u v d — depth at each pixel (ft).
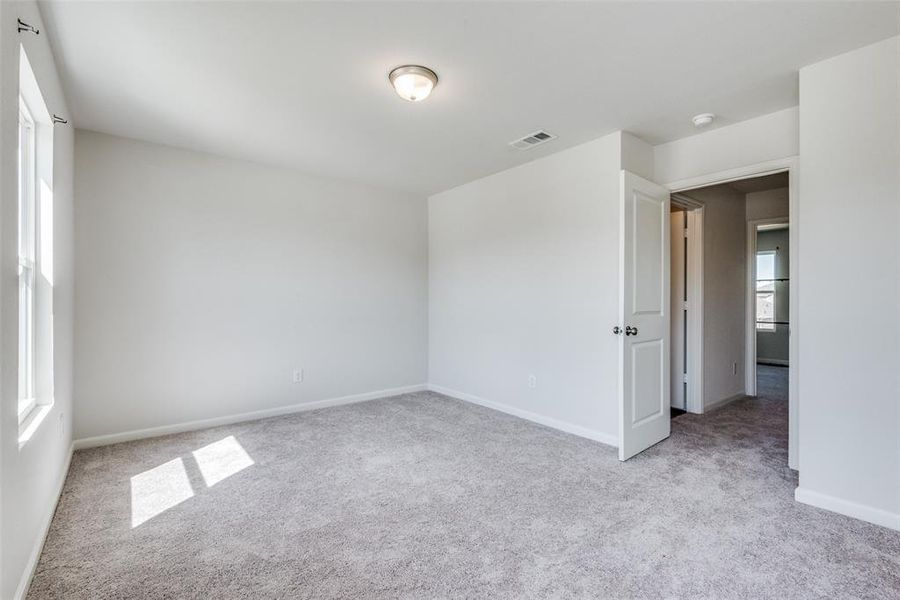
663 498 7.97
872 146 7.11
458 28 6.65
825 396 7.57
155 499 7.91
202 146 11.84
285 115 9.80
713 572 5.84
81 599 5.30
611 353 10.90
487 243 14.74
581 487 8.44
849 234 7.31
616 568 5.93
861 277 7.22
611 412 10.91
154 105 9.30
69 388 9.61
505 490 8.31
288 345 13.89
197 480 8.74
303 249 14.23
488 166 13.55
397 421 12.98
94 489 8.29
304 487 8.45
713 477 8.90
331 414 13.78
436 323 17.20
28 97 6.28
